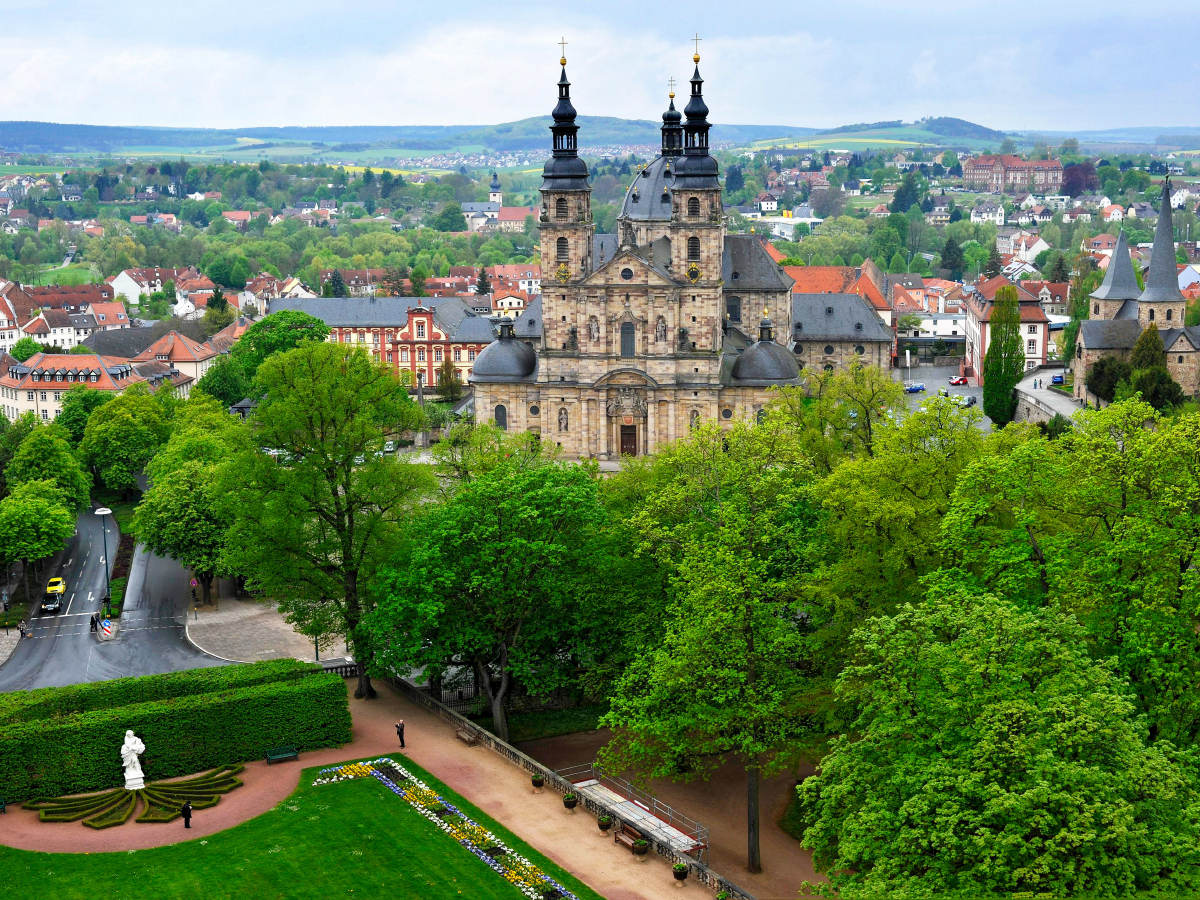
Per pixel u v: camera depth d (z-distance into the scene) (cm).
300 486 11000
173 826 8919
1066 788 5997
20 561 16775
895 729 6712
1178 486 7856
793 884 8350
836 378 14412
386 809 9088
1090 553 8156
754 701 8556
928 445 10319
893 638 6919
